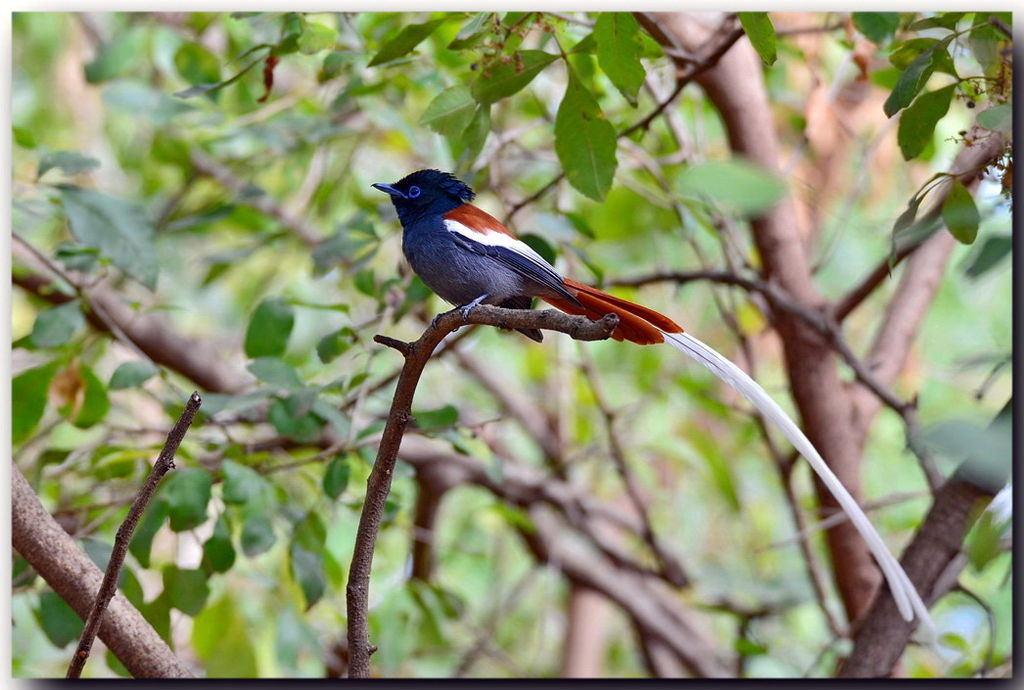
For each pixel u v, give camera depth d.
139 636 6.60
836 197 13.23
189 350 12.01
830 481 6.86
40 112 13.62
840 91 12.99
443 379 15.12
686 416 15.16
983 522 6.12
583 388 14.55
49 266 8.91
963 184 7.31
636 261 14.24
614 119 11.38
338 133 11.37
